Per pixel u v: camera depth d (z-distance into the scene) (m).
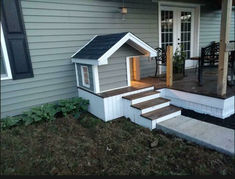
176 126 2.78
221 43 2.98
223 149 2.14
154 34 5.07
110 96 3.22
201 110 3.50
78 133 2.85
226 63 3.06
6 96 3.30
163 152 2.28
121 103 3.40
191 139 2.47
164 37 5.45
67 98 3.92
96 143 2.53
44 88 3.64
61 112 3.63
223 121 3.10
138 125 3.10
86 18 3.89
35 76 3.51
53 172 1.99
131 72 4.62
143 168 2.03
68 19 3.68
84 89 3.71
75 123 3.21
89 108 3.69
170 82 3.99
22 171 2.01
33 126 3.12
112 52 3.05
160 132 2.80
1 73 3.24
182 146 2.37
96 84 3.33
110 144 2.46
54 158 2.20
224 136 2.42
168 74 3.97
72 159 2.19
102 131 2.83
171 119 3.04
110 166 2.08
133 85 3.88
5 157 2.25
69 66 3.85
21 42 3.28
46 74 3.62
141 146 2.45
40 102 3.64
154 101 3.38
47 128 3.02
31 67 3.44
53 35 3.57
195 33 6.11
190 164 2.03
